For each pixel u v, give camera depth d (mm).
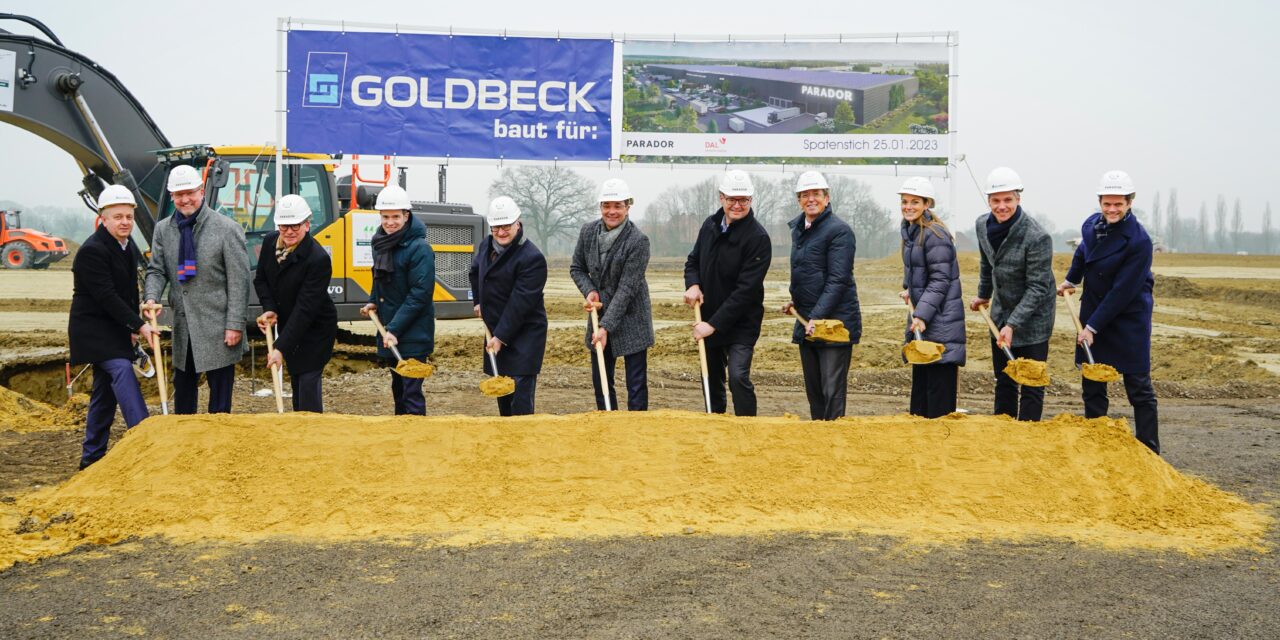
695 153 12484
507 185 53031
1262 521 6051
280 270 7223
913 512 5934
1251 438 9281
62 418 9258
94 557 5113
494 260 7336
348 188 13742
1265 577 4969
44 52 12656
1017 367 6816
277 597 4523
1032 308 7172
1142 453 6207
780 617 4305
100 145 13094
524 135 12367
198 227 7102
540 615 4305
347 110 12172
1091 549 5375
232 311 7164
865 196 57438
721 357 7613
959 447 6180
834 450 6176
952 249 7422
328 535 5508
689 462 6109
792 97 12422
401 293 7504
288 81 12102
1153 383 13523
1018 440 6203
